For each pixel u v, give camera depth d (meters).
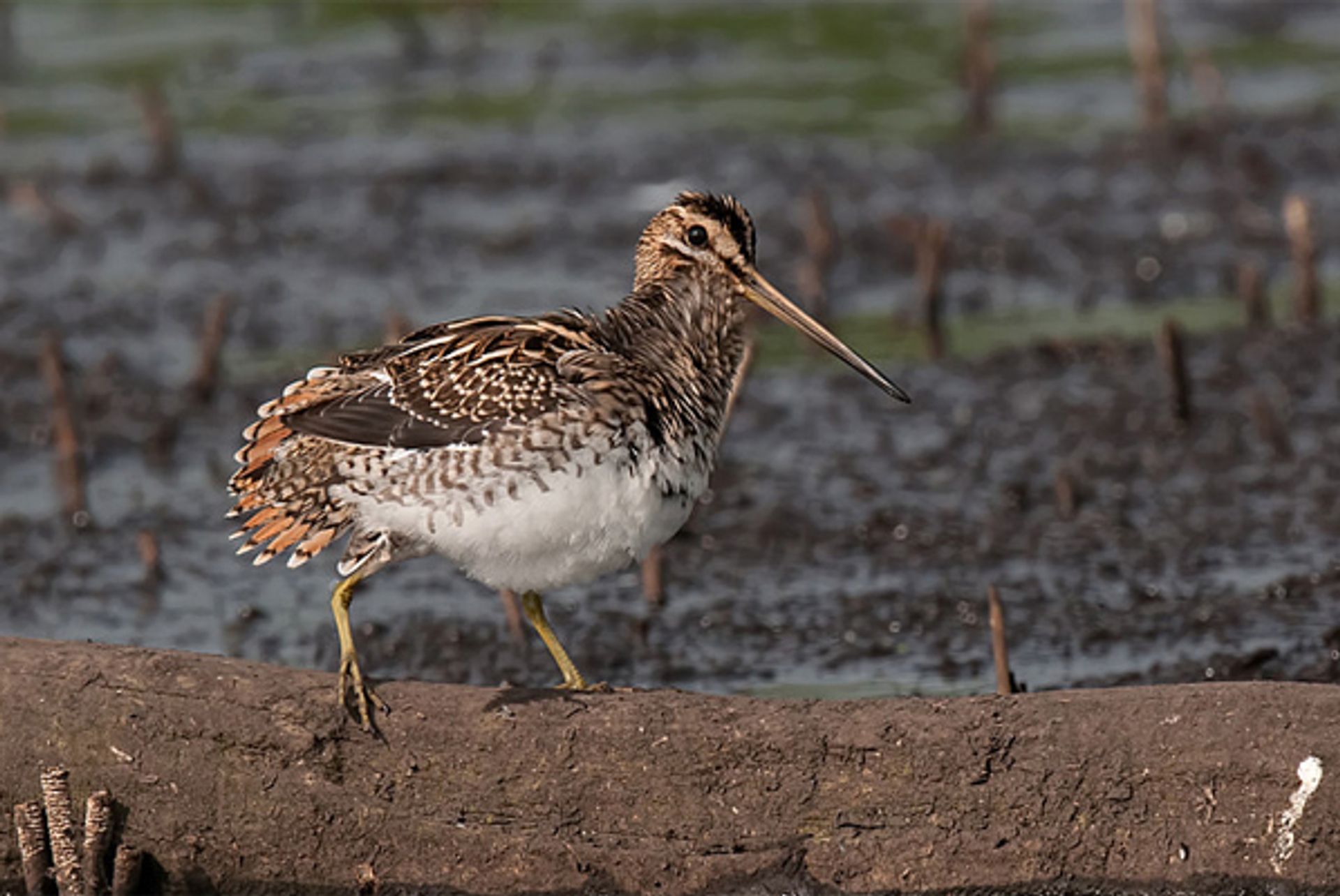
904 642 11.85
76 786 8.84
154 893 8.88
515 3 27.25
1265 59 24.77
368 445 8.71
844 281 18.67
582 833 8.61
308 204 20.88
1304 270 16.91
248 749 8.70
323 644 12.15
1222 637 11.59
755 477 14.44
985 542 13.18
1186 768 8.31
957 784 8.43
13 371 16.83
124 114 23.61
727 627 12.15
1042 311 17.80
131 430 15.66
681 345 9.62
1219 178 20.70
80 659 8.88
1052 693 8.56
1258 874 8.31
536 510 8.70
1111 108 23.17
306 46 25.81
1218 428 14.84
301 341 17.39
